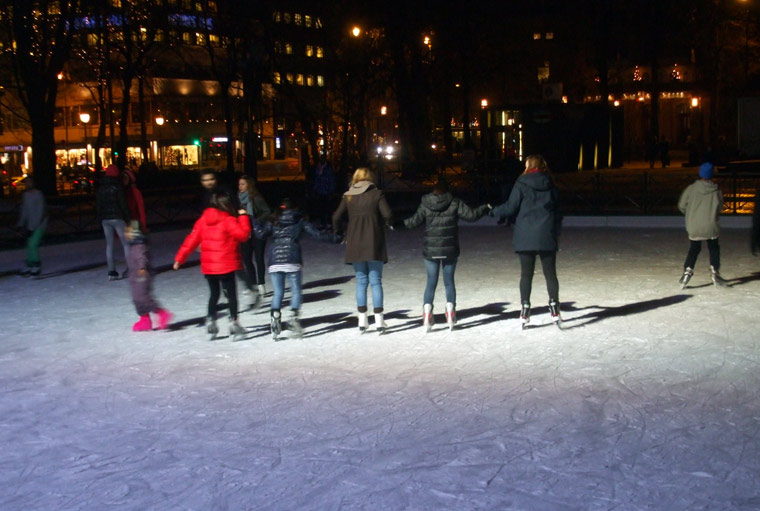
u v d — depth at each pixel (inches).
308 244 752.3
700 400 259.0
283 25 1496.1
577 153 1777.8
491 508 181.8
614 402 259.0
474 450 219.3
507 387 279.7
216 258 358.3
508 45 2063.2
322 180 866.1
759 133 1700.3
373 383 290.4
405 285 504.1
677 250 637.3
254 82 1413.6
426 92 1646.2
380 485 197.2
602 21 2036.2
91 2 1545.3
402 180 1353.3
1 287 548.4
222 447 228.8
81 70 2023.9
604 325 375.9
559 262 586.9
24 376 315.0
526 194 361.1
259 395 279.9
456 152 2566.4
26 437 242.7
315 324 401.1
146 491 198.8
